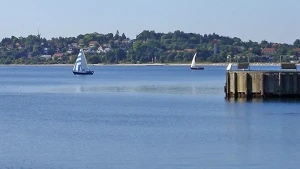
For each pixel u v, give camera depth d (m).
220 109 176.88
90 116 171.12
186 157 114.31
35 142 129.12
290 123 148.00
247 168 107.12
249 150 119.50
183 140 129.62
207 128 144.38
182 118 162.75
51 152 119.25
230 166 108.31
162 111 179.75
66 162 111.56
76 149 121.62
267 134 134.75
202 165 108.94
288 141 127.19
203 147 122.38
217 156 115.00
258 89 183.88
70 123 156.75
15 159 113.94
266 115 160.38
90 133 139.62
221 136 133.62
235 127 144.62
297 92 181.62
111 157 114.88
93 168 107.69
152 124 152.50
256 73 183.62
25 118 168.88
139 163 110.56
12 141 130.50
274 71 184.62
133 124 153.00
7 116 174.12
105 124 153.75
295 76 181.25
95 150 120.62
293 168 106.94
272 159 112.62
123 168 107.62
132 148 122.12
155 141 128.88
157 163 110.50
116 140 130.50
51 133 140.25
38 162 111.75
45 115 175.62
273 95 182.62
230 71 189.00
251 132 137.62
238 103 182.75
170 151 119.06
